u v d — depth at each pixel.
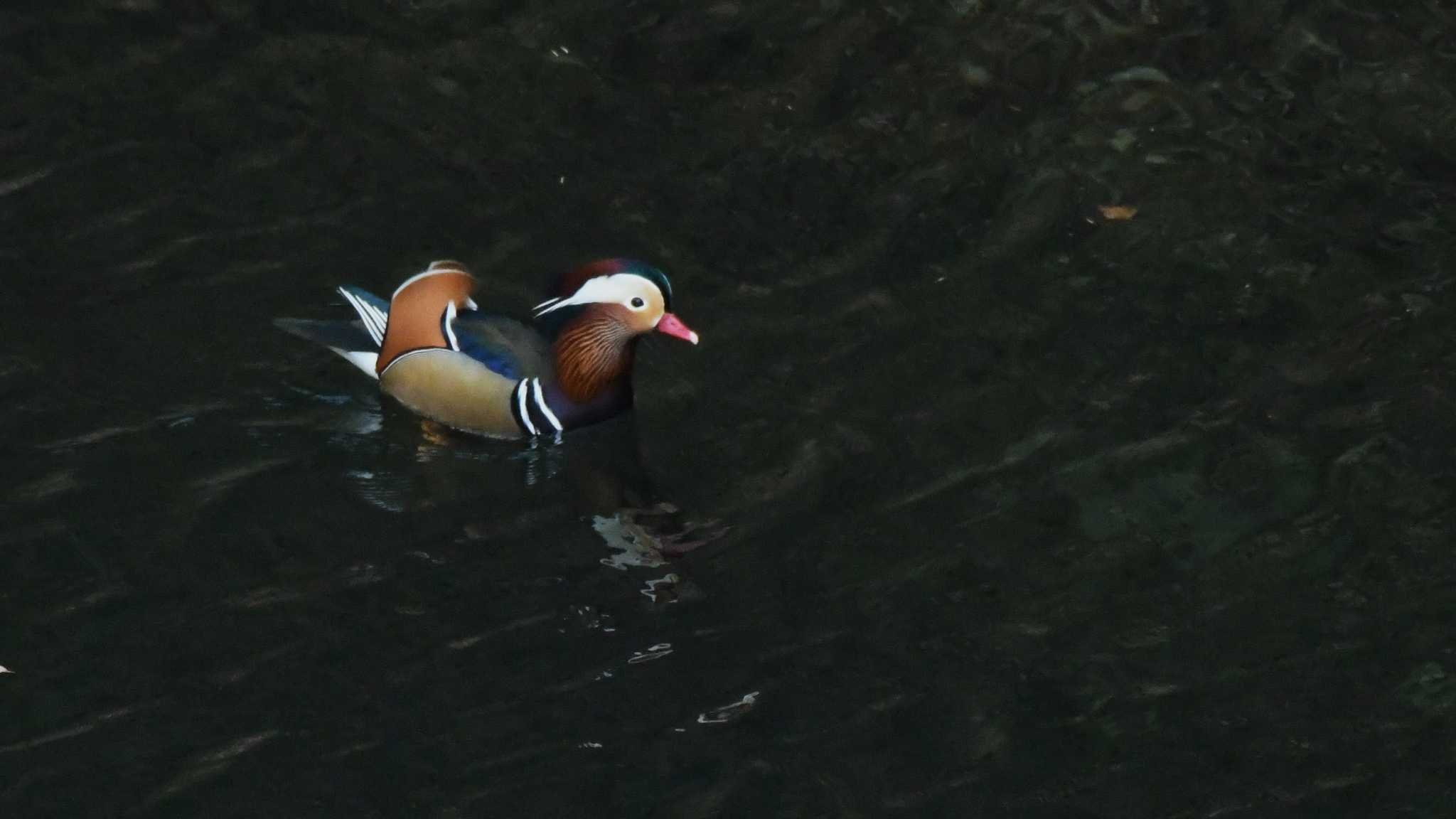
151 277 16.09
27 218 16.52
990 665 13.39
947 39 19.22
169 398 15.09
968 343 16.08
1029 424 15.36
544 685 13.09
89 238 16.39
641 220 17.11
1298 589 14.02
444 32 18.89
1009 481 14.84
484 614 13.62
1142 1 19.73
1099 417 15.42
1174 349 16.08
